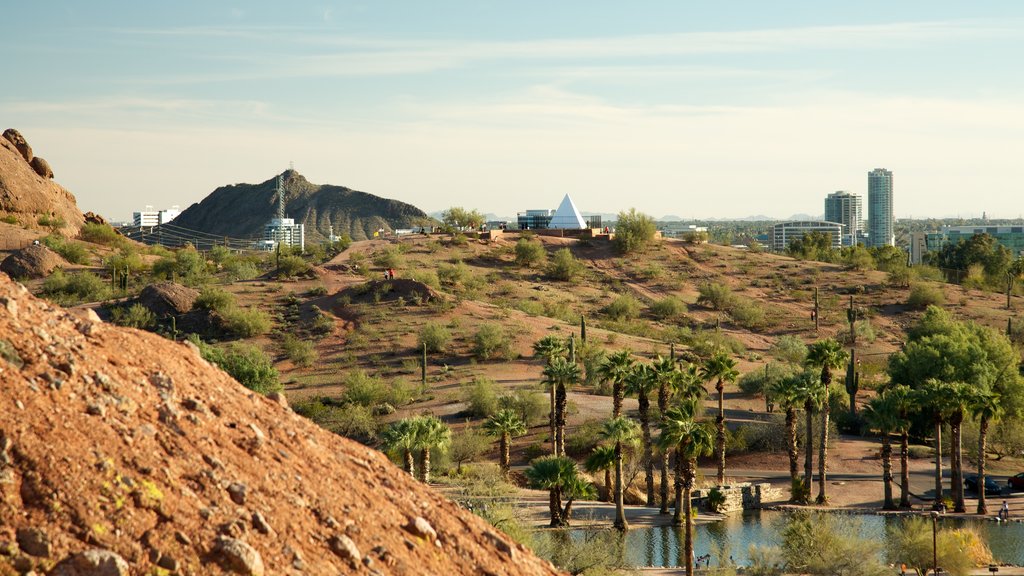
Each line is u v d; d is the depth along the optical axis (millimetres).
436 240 158500
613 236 168250
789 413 58469
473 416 74000
